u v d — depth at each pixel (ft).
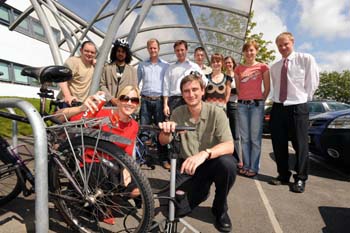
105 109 7.20
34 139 5.24
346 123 11.59
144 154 11.17
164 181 10.56
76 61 10.94
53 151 6.02
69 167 6.11
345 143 11.28
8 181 7.53
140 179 5.41
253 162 12.18
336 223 7.70
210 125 7.06
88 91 11.17
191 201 6.78
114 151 5.57
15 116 6.37
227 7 18.21
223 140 6.81
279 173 11.22
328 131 12.14
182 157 7.31
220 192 6.79
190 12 17.90
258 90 11.94
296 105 10.25
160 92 14.67
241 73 12.28
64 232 6.56
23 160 6.91
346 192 10.30
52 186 6.18
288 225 7.54
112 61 12.73
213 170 6.63
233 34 21.99
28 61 42.06
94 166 5.92
